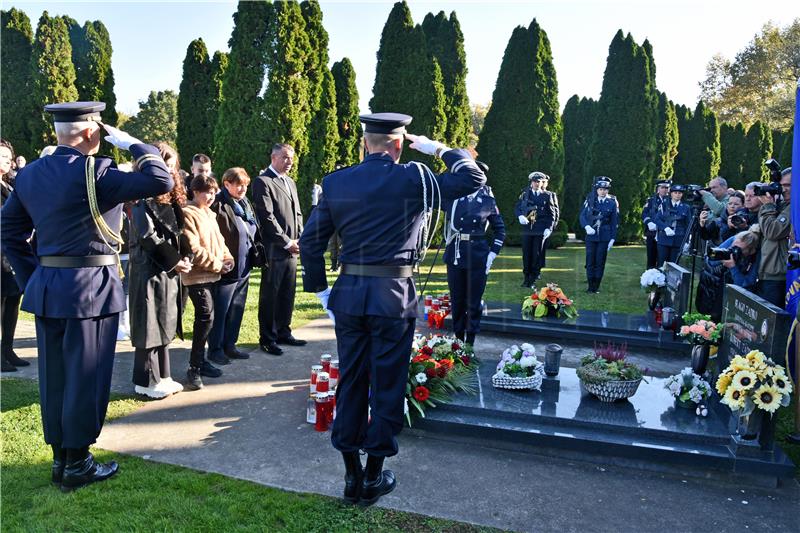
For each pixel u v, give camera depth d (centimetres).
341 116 1520
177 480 324
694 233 686
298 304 807
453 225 534
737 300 421
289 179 575
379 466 301
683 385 411
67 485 311
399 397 293
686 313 616
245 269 538
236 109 1030
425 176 287
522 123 1170
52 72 853
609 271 983
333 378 419
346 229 289
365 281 286
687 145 2070
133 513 289
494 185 1174
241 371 517
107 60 937
